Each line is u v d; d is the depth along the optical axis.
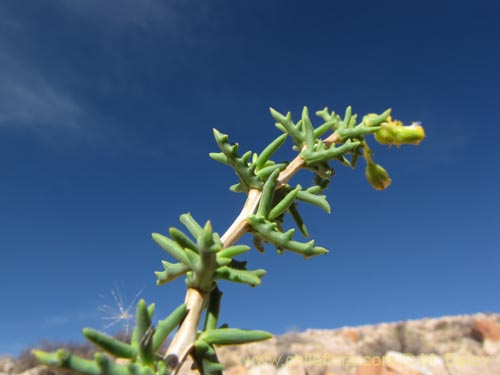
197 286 0.08
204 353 0.08
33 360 0.97
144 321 0.07
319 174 0.12
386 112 0.14
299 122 0.12
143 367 0.07
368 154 0.15
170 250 0.09
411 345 1.26
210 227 0.08
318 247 0.10
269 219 0.10
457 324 1.43
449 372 1.01
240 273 0.09
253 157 0.12
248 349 1.21
